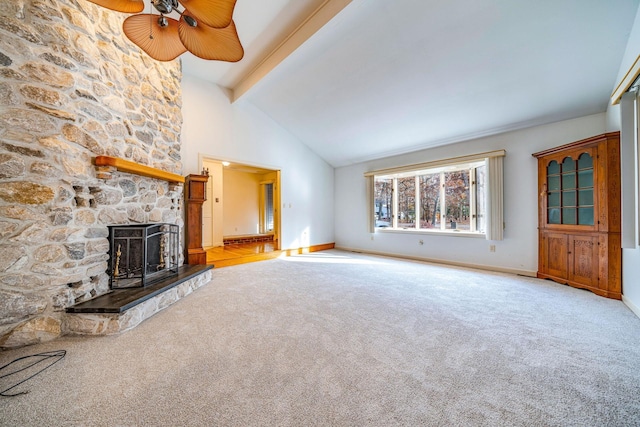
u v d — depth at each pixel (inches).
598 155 112.7
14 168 68.9
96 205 88.5
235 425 43.6
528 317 90.7
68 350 67.9
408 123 168.9
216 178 230.4
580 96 120.0
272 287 127.5
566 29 92.7
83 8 84.6
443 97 139.0
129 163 93.9
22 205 70.0
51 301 74.5
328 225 264.5
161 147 128.2
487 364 62.3
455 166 185.8
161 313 94.0
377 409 47.5
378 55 123.3
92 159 86.9
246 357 65.0
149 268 116.6
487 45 105.2
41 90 73.2
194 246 152.3
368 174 233.1
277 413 46.4
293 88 165.3
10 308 68.4
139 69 113.0
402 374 58.2
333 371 59.2
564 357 65.3
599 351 68.1
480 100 135.0
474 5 92.0
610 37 92.0
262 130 207.8
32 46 71.9
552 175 135.6
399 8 98.7
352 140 210.2
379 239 229.8
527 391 52.7
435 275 152.4
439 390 52.9
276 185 227.0
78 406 47.9
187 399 49.9
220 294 116.3
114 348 69.0
